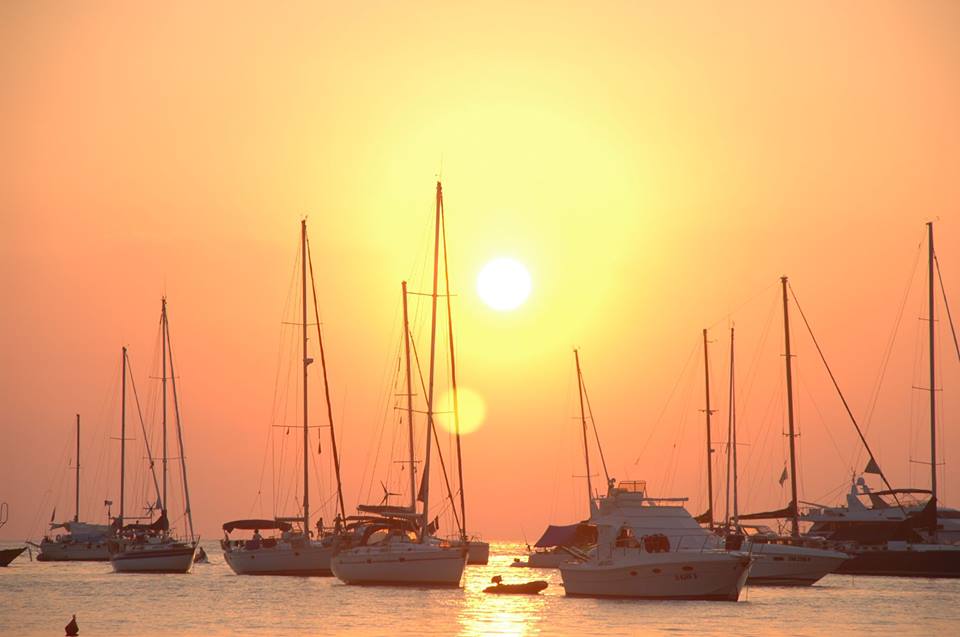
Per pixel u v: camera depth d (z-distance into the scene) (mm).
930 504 174625
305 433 179875
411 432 171125
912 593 146500
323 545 175750
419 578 150750
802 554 156125
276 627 114438
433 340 161125
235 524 179750
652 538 132250
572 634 108000
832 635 108312
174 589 156000
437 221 162625
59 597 145375
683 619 118188
